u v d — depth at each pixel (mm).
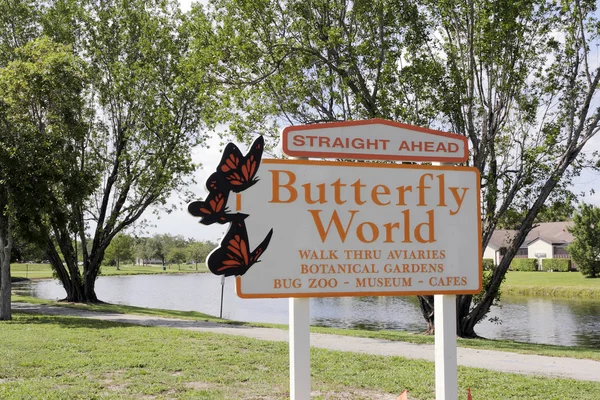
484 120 19203
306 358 5562
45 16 31016
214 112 19156
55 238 32500
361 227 5750
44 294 48000
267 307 38375
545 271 70875
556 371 11383
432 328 20188
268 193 5559
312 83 18453
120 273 107625
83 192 21391
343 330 18875
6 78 19734
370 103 18766
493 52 18484
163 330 16469
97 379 9547
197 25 18688
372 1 18000
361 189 5785
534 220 20938
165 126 30031
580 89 19203
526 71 19422
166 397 8391
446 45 20047
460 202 6023
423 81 18406
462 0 18281
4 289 19812
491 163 19641
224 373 10172
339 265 5668
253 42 18125
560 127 19266
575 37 19125
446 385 5887
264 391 8859
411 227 5879
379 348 14164
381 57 18156
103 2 31625
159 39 30375
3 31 30609
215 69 18406
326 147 5766
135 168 31469
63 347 12734
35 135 19984
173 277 98750
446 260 5941
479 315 20125
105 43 31578
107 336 14820
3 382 9258
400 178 5895
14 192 19453
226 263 5426
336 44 17797
